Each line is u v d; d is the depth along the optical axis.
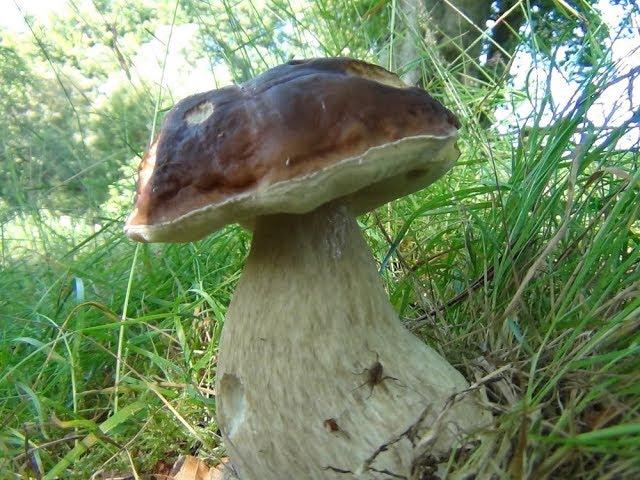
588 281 0.18
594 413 0.14
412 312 0.25
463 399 0.16
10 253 0.42
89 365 0.27
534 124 0.24
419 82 0.41
